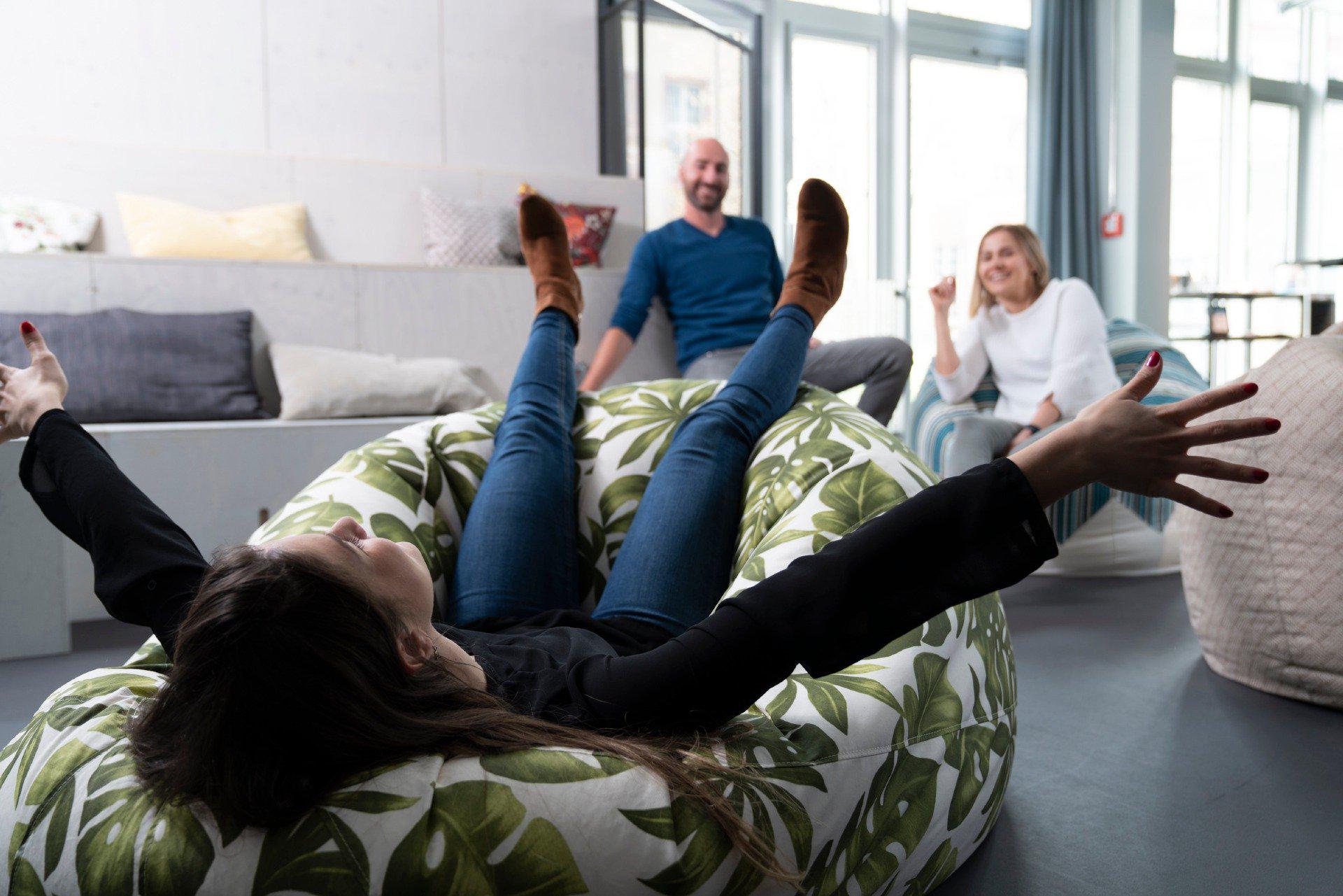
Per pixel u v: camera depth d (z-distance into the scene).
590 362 3.37
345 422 2.68
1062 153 5.94
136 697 0.91
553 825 0.74
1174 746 1.53
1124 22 5.86
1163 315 6.01
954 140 6.04
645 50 4.26
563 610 1.18
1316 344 1.77
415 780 0.73
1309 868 1.13
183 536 0.94
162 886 0.70
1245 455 1.78
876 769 0.92
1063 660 2.02
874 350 2.88
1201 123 7.04
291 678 0.70
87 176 3.32
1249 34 7.01
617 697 0.83
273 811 0.70
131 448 2.43
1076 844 1.20
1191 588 1.98
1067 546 2.85
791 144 5.52
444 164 3.98
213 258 3.09
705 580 1.23
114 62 3.57
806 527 1.17
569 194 4.11
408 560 0.80
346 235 3.75
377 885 0.69
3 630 2.07
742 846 0.78
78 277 2.80
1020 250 3.06
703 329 3.16
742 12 5.13
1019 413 3.11
